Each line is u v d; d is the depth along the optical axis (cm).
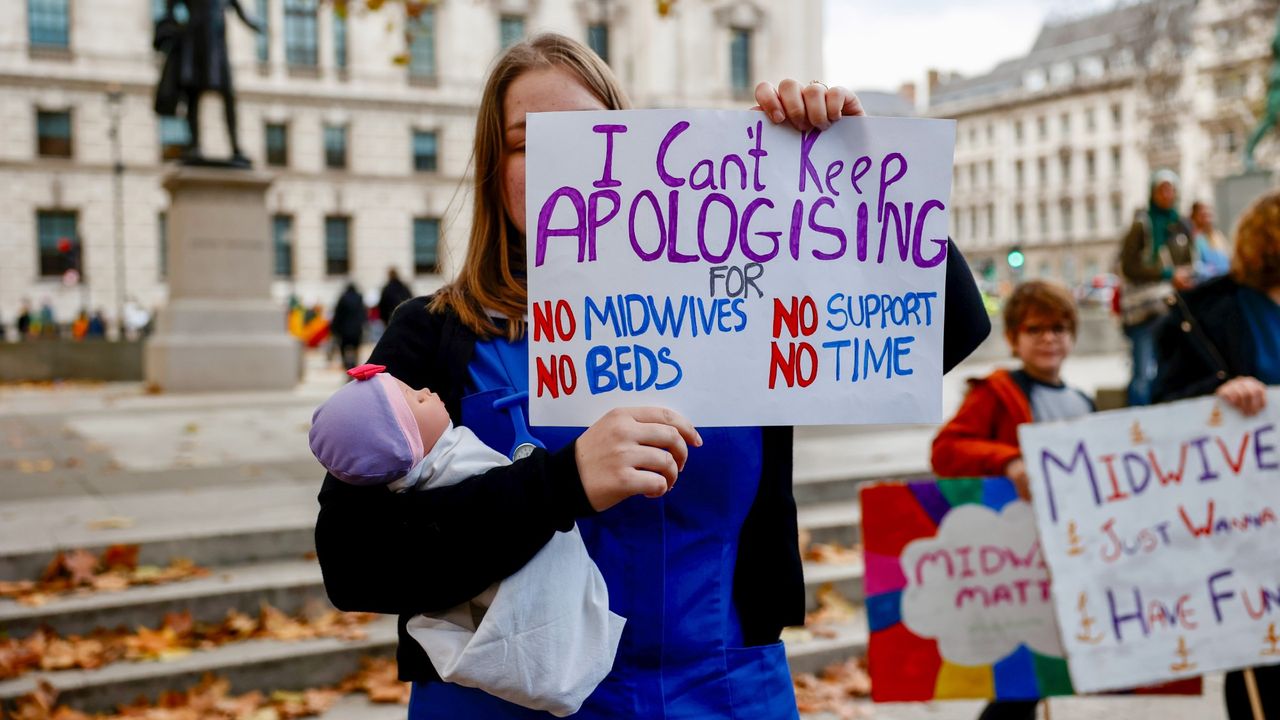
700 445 153
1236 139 6619
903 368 169
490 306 166
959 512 331
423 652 158
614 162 162
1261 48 6294
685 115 163
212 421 1006
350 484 145
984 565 331
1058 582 300
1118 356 2070
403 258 4253
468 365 163
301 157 4097
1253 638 300
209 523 517
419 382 162
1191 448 305
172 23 1357
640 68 4397
